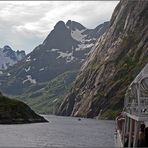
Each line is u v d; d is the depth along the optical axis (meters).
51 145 102.06
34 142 109.12
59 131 168.50
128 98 55.47
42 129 177.62
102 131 174.50
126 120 58.56
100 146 100.19
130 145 46.81
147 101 42.78
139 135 45.00
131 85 46.84
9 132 146.38
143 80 41.62
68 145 103.12
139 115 40.44
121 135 61.59
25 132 150.62
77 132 165.25
